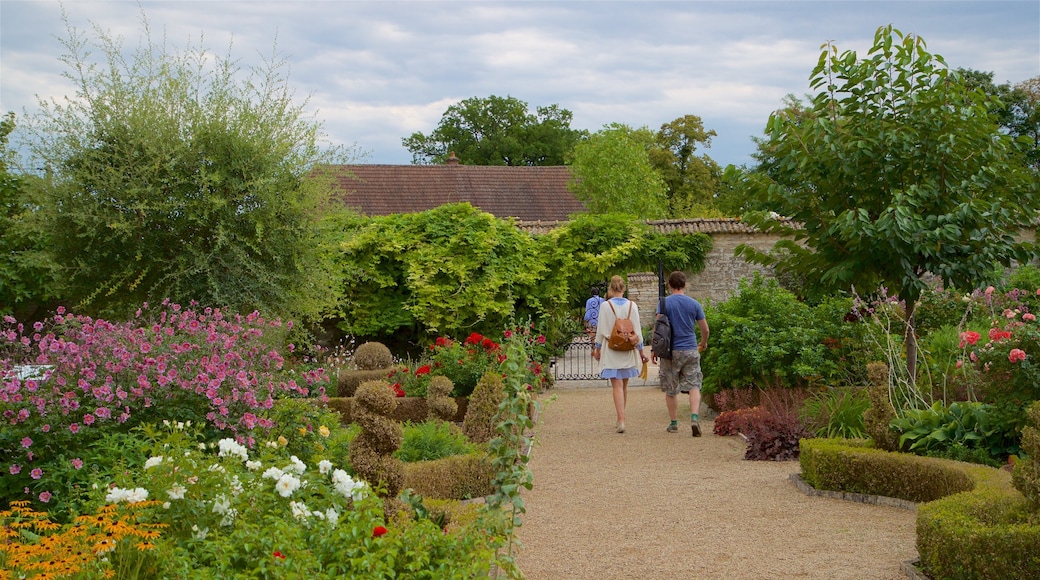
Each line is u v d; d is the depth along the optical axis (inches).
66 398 219.9
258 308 432.1
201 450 194.9
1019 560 162.2
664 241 730.2
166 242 434.0
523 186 1350.9
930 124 307.1
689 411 479.8
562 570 190.1
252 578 127.2
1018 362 258.2
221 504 152.5
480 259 650.2
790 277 781.9
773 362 435.8
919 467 241.6
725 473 301.7
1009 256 317.1
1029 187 315.6
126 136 425.4
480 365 479.2
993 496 188.5
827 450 262.1
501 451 166.2
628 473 306.0
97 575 127.4
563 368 744.3
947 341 437.7
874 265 322.7
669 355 395.9
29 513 169.0
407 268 649.6
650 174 1259.8
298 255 452.1
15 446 213.5
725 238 792.3
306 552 134.4
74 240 424.2
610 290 415.5
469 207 666.2
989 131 306.3
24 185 430.3
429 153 1925.4
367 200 1266.0
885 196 319.3
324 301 484.1
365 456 188.4
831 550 199.9
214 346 259.8
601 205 1226.6
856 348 422.0
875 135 312.5
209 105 448.5
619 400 407.5
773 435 330.6
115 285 425.4
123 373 239.0
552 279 681.0
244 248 439.5
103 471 211.0
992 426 262.1
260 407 255.3
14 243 569.0
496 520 156.9
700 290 794.2
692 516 238.2
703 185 1743.4
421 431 291.0
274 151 447.5
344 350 631.8
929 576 175.5
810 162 321.7
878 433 268.5
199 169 431.8
